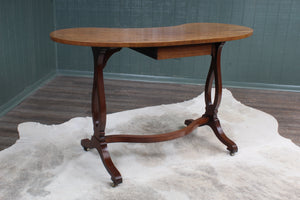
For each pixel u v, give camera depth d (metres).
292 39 4.01
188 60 4.22
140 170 2.34
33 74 3.82
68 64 4.43
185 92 3.99
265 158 2.53
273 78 4.18
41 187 2.10
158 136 2.41
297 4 3.88
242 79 4.24
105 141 2.32
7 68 3.24
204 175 2.28
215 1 3.98
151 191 2.09
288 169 2.38
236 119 3.21
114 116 3.21
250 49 4.11
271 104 3.68
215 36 2.23
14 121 3.06
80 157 2.47
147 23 4.15
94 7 4.15
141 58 4.28
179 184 2.17
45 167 2.32
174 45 2.17
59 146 2.62
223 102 3.63
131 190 2.10
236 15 4.01
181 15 4.07
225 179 2.24
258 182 2.22
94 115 2.38
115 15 4.16
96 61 2.19
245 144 2.74
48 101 3.57
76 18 4.22
